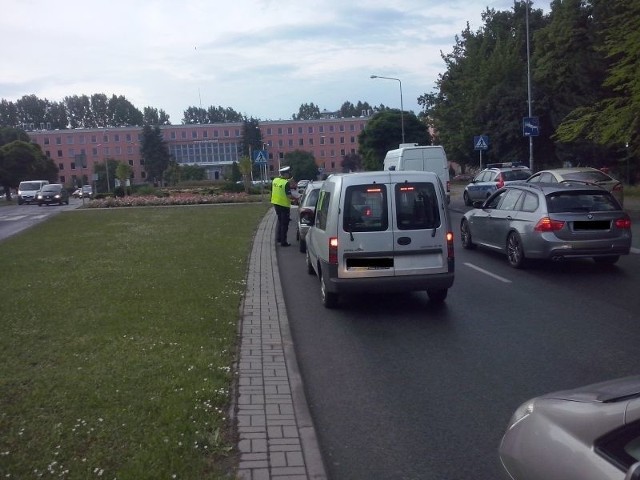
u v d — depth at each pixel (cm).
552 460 327
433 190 1023
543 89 4319
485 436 565
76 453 505
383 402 651
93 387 646
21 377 678
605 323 937
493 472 500
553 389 677
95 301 1049
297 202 2195
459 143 5297
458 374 731
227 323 917
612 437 308
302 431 563
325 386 702
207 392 632
